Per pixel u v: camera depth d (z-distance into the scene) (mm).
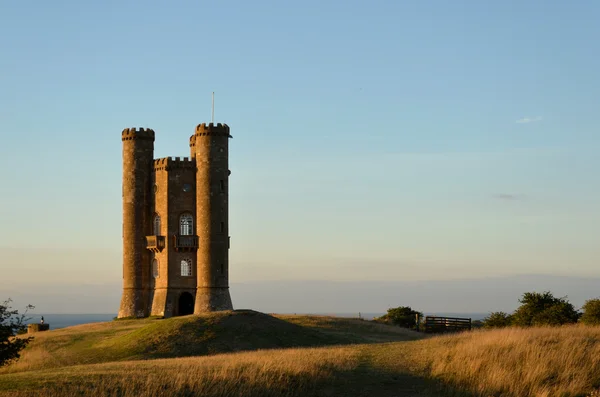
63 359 61219
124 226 101750
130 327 84875
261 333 67312
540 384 42438
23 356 63906
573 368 43656
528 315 81375
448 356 47031
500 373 43094
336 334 74562
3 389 38188
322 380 43000
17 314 50031
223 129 100125
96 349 66500
